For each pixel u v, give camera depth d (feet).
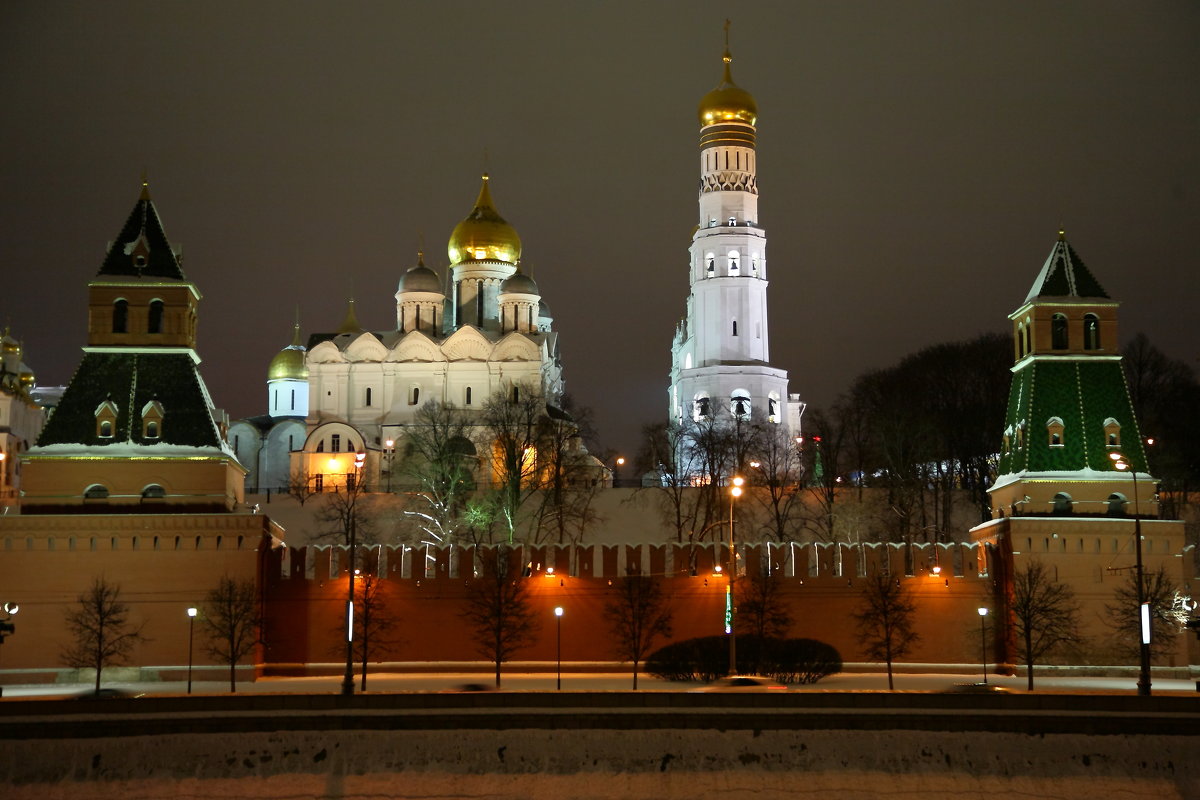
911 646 355.56
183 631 341.00
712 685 316.81
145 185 371.56
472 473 524.93
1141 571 298.35
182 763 262.88
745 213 632.79
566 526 485.15
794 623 354.54
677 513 476.95
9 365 590.14
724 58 645.10
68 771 260.62
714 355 621.31
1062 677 345.72
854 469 541.34
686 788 264.93
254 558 344.49
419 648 352.90
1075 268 372.79
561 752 267.39
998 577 358.64
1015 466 368.07
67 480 348.18
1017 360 381.81
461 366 629.51
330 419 623.36
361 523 490.08
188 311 362.33
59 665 338.34
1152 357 549.95
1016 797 263.70
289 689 320.91
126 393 354.95
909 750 267.59
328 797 262.26
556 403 652.07
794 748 268.00
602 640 353.72
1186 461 517.55
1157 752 266.77
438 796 263.08
